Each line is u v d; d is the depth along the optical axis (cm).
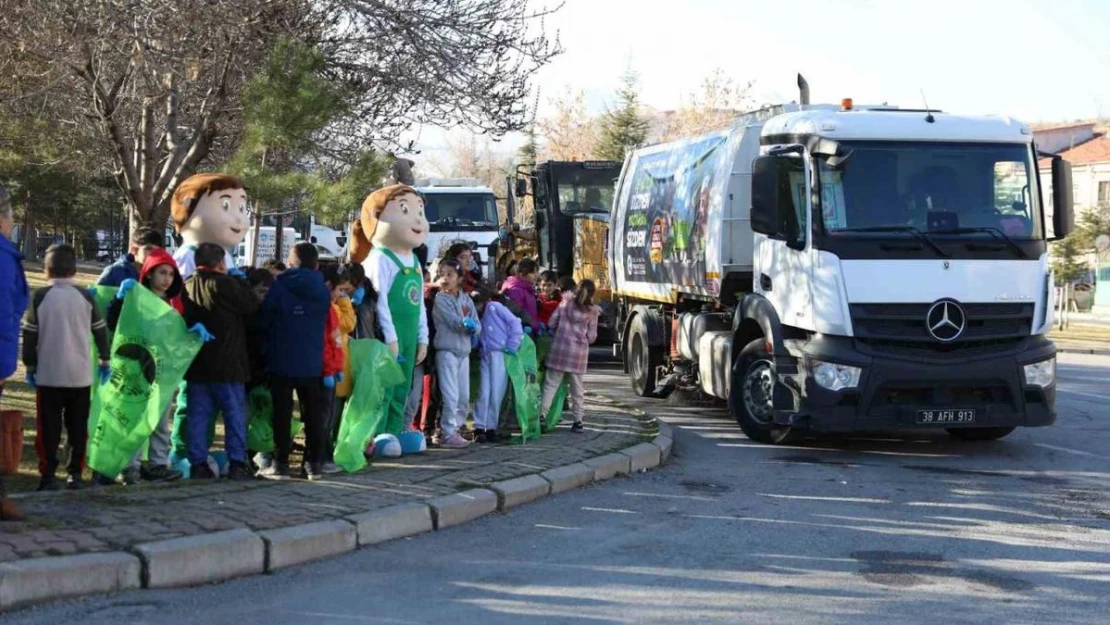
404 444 1020
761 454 1170
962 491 981
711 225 1380
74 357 792
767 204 1158
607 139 4988
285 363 866
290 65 1055
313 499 795
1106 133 5894
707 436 1292
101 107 1152
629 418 1298
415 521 780
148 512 721
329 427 948
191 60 1133
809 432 1297
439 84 1187
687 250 1470
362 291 966
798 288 1155
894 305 1112
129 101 1205
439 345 1060
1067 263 3919
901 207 1141
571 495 930
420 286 1025
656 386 1617
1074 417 1488
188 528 680
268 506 764
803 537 799
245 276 927
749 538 794
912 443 1257
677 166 1563
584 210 2303
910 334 1116
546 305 1375
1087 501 944
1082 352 2844
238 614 589
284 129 1038
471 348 1097
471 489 858
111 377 814
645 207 1677
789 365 1170
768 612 614
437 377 1099
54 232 4766
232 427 866
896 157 1152
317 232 3756
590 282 1175
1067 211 1184
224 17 1068
